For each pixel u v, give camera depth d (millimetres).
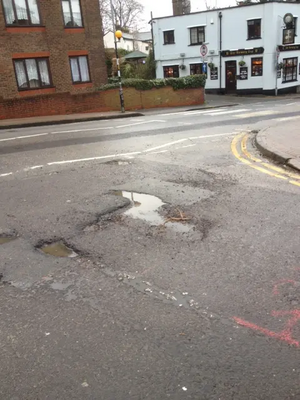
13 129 15203
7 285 3342
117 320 2818
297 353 2438
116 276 3410
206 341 2564
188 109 21641
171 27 34062
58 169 7371
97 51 22578
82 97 20688
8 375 2344
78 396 2176
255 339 2566
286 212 4684
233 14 31594
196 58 33938
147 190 5785
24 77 19859
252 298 3014
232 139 10172
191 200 5254
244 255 3686
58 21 20547
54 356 2488
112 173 6871
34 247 4051
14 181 6648
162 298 3057
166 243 3992
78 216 4840
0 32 18578
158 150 8859
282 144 8430
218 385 2219
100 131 12664
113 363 2410
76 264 3650
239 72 32844
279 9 30766
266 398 2125
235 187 5762
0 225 4672
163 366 2371
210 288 3166
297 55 33750
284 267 3447
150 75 35969
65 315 2902
